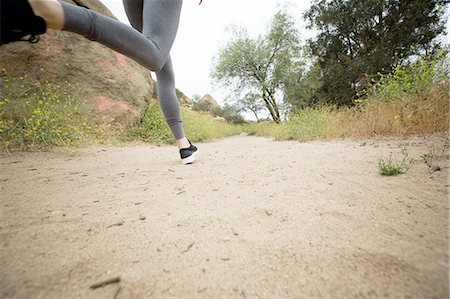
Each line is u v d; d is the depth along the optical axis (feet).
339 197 3.04
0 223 2.41
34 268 1.65
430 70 10.08
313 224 2.34
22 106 9.01
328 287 1.47
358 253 1.77
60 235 2.19
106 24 2.71
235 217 2.65
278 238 2.12
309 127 14.96
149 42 3.30
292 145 11.23
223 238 2.17
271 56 41.50
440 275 1.46
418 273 1.50
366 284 1.46
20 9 1.96
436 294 1.32
